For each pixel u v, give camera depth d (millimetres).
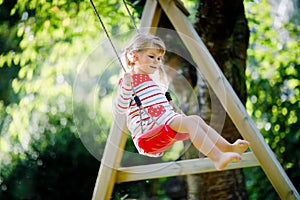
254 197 8008
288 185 4004
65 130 8984
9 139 8320
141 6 6684
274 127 7727
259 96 7930
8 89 8625
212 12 5562
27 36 7145
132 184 8570
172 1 4695
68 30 7219
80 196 9422
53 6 6977
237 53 5699
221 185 5379
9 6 8211
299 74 7863
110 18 7094
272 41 7590
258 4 7441
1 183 9219
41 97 7457
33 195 9375
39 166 9320
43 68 7387
